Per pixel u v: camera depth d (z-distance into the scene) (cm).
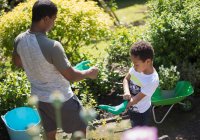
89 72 348
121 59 574
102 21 591
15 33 582
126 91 393
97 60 588
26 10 597
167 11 586
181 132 479
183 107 512
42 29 333
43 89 347
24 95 492
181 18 549
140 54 374
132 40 571
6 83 498
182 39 531
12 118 452
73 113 359
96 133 487
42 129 381
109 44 589
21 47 337
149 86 382
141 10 966
